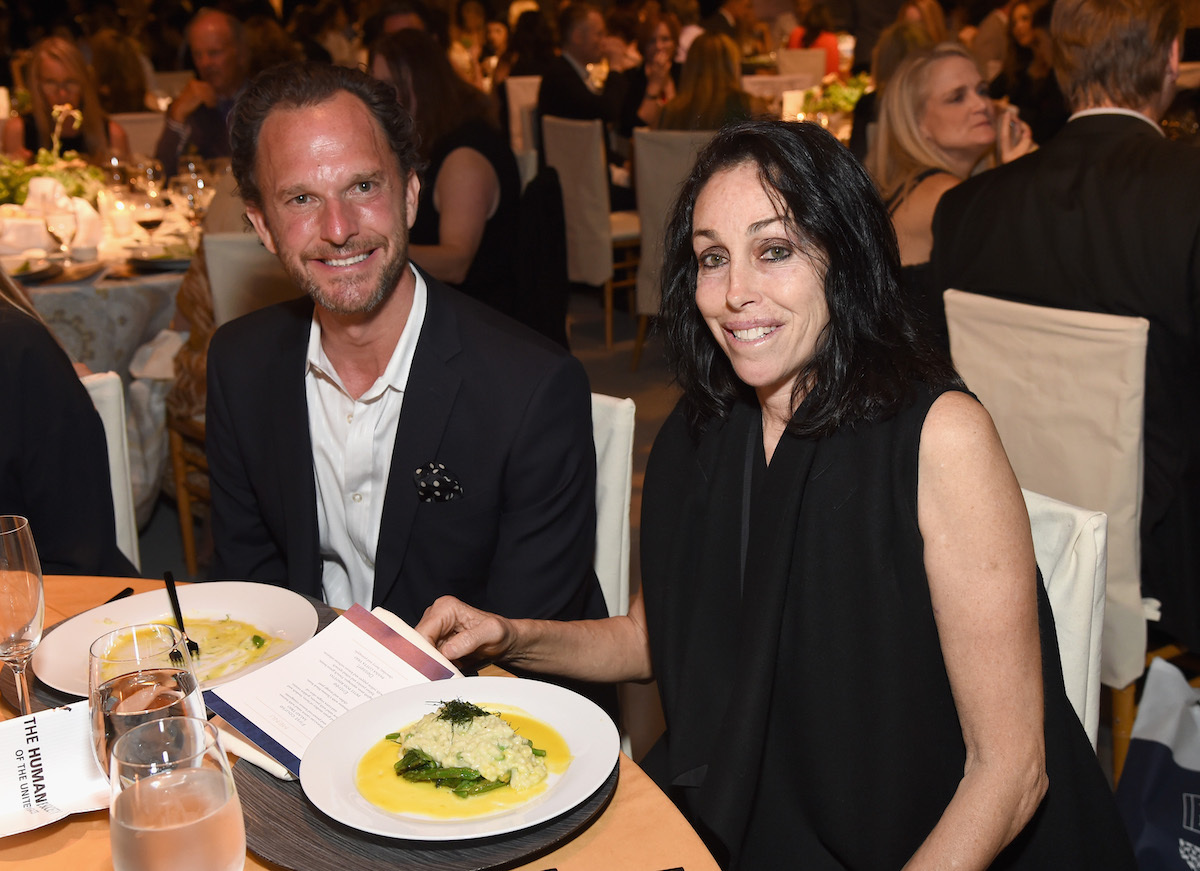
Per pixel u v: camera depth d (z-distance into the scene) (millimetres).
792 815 1239
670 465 1372
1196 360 2109
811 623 1177
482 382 1605
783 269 1169
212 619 1318
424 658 1164
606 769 968
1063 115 5266
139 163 4215
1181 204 2064
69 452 1849
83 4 8969
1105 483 1954
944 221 2506
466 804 939
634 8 8047
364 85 1521
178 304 3021
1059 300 2264
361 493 1680
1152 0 2119
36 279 3066
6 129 4957
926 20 5562
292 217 1513
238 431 1727
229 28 4918
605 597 1853
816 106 5543
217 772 788
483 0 10148
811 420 1168
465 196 3316
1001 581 1105
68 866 905
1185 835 1623
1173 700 1660
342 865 878
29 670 1194
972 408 1144
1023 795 1108
